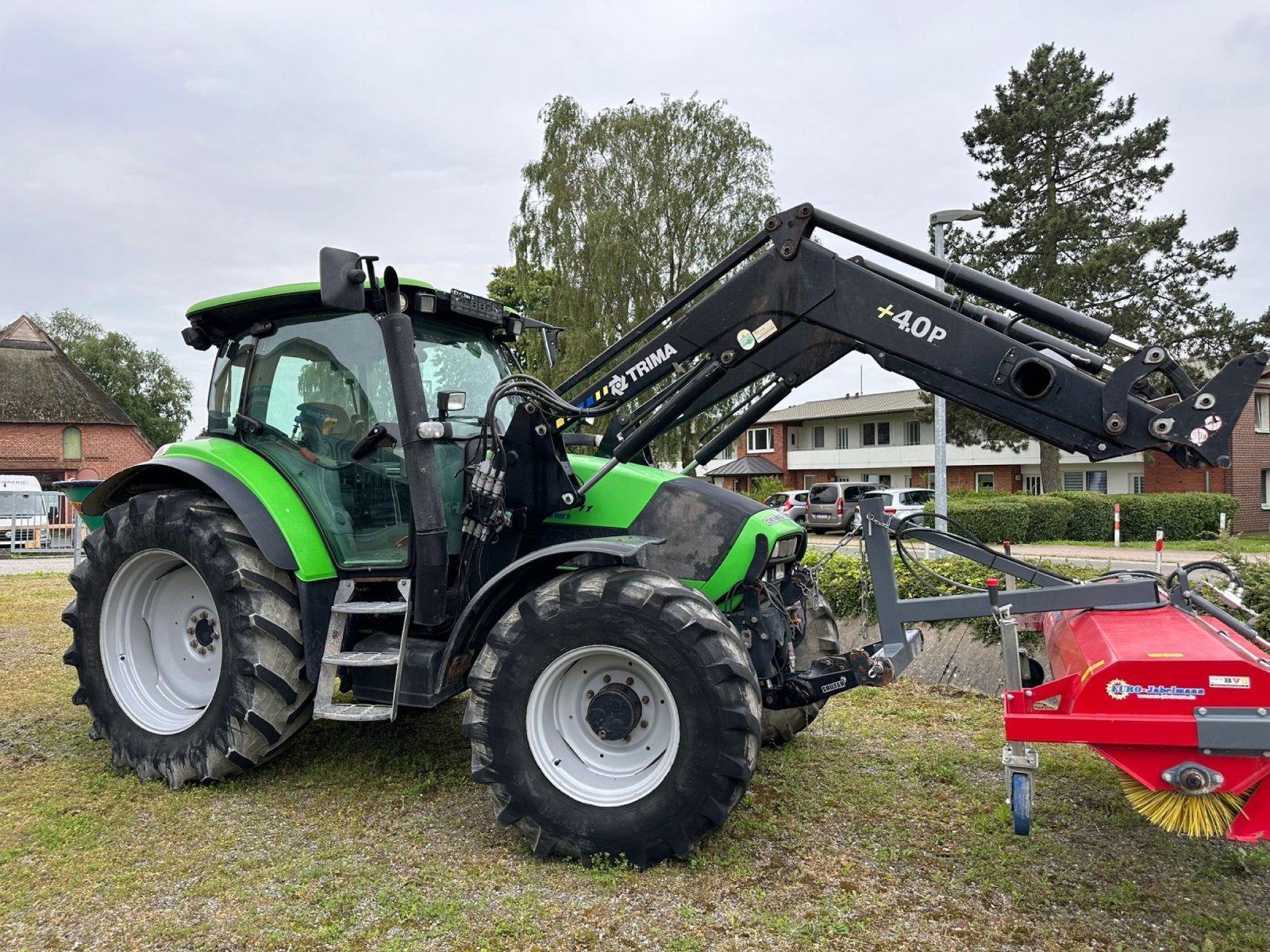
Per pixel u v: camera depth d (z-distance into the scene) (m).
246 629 3.78
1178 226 24.94
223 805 3.73
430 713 5.11
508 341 4.68
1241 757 2.63
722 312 3.57
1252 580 4.99
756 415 3.94
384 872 3.10
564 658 3.21
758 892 2.96
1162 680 2.70
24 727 4.86
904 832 3.46
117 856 3.22
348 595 3.88
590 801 3.17
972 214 9.62
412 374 3.65
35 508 22.84
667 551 3.68
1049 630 3.76
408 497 3.89
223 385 4.46
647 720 3.28
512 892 2.96
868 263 3.66
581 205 26.38
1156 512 22.80
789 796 3.84
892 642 3.49
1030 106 26.05
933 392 3.30
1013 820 3.01
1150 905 2.88
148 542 4.10
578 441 4.44
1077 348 3.26
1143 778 2.73
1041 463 27.52
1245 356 2.81
